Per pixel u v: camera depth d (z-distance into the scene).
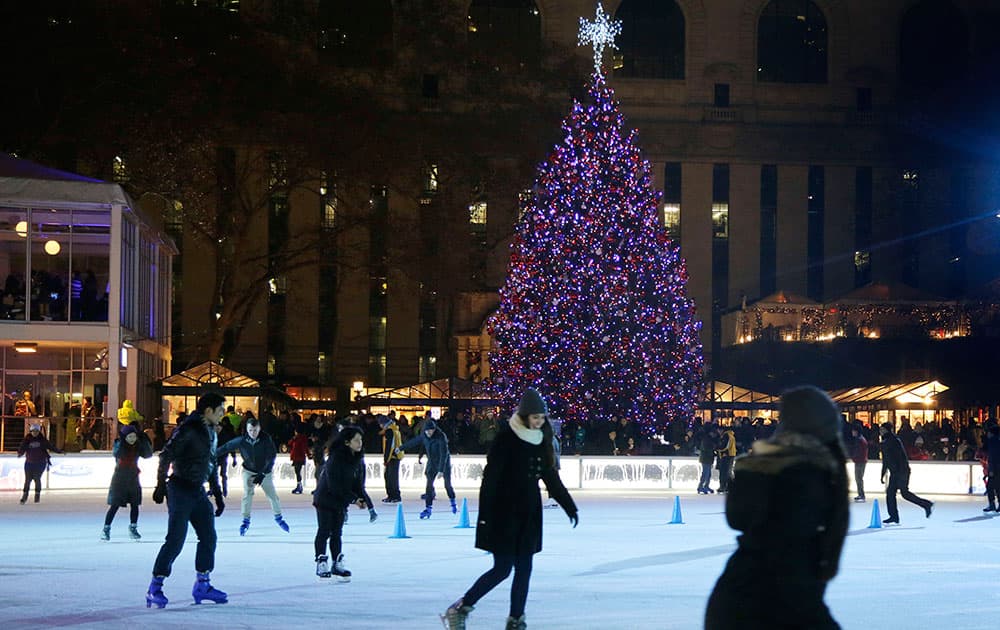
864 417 57.38
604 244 45.22
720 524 24.23
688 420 46.38
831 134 88.19
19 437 42.03
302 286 78.00
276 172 63.47
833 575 5.80
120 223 42.50
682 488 38.66
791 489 5.79
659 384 45.12
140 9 56.47
